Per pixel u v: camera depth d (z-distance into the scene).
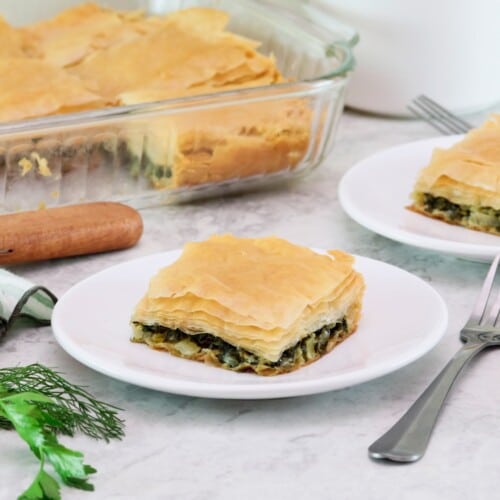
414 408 0.86
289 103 1.13
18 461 0.84
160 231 1.09
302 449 0.85
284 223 1.11
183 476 0.83
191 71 1.23
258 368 0.89
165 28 1.31
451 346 0.94
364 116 1.32
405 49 1.27
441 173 1.06
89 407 0.88
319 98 1.14
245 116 1.12
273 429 0.87
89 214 1.05
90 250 1.04
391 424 0.87
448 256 1.06
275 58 1.32
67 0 1.42
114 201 1.12
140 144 1.11
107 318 0.94
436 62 1.28
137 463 0.84
